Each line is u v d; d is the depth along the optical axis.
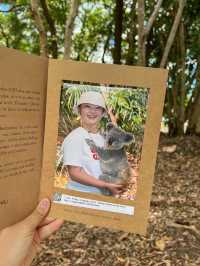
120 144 0.99
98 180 1.02
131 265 2.81
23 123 0.97
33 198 1.04
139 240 3.12
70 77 1.00
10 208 0.98
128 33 7.55
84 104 1.00
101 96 0.98
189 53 7.05
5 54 0.89
